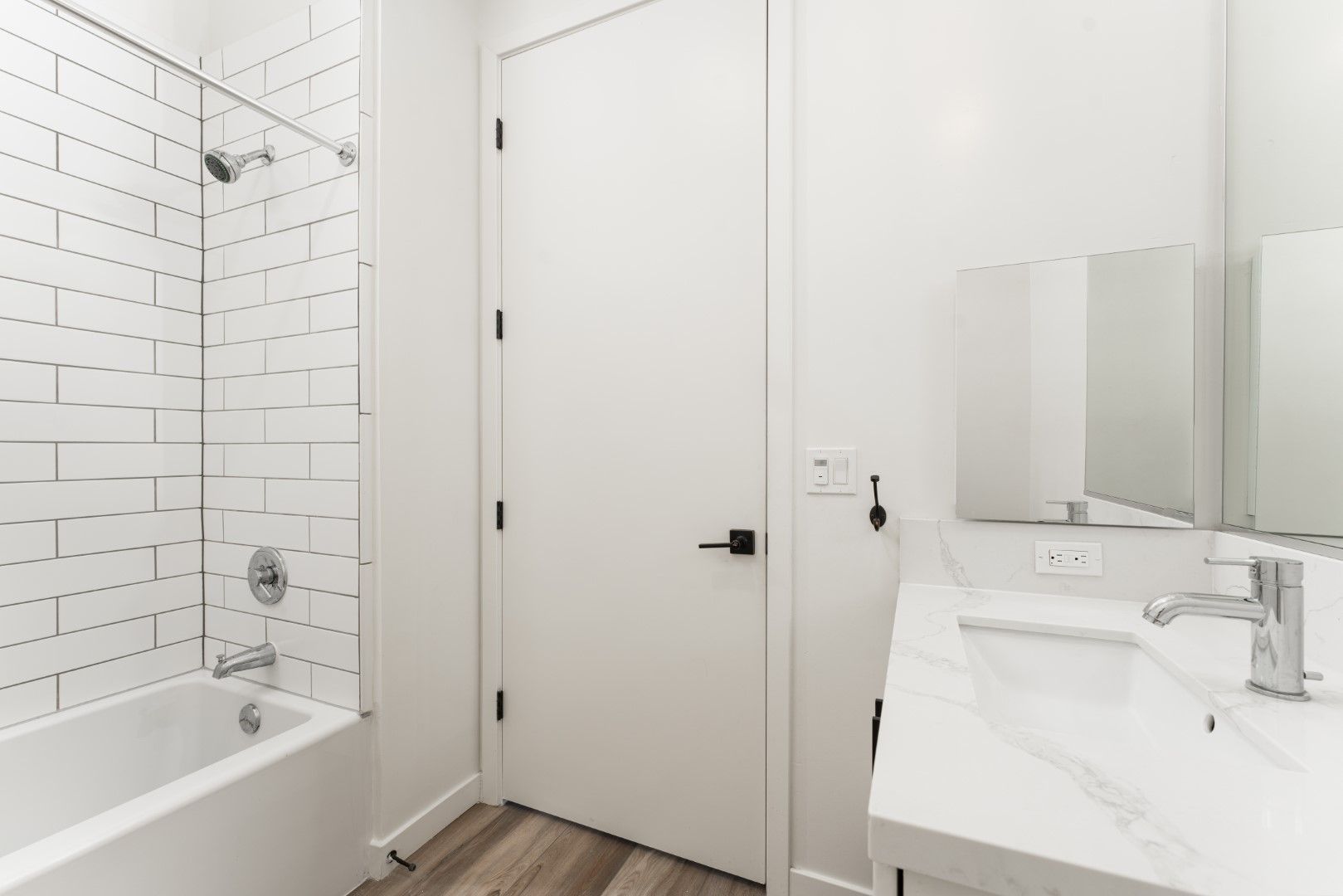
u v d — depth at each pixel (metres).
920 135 1.38
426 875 1.56
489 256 1.90
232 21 1.80
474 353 1.89
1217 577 1.14
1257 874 0.42
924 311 1.38
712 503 1.60
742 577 1.57
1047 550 1.26
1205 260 1.16
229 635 1.79
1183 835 0.47
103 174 1.61
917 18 1.38
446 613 1.79
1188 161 1.17
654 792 1.68
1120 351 1.21
